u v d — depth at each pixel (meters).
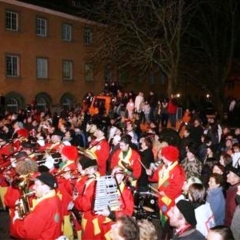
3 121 18.12
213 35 34.06
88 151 9.87
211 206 6.18
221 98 32.91
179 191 6.91
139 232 3.84
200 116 20.81
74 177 6.60
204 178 8.05
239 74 46.53
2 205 9.62
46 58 33.25
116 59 28.69
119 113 22.78
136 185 8.34
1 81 29.67
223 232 3.78
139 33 27.70
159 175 7.37
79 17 35.66
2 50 29.67
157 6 29.19
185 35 33.84
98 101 24.38
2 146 10.76
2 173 8.61
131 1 27.03
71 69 35.69
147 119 21.89
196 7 29.55
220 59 34.47
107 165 10.80
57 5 33.69
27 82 31.66
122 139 8.74
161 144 9.28
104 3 28.78
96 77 38.00
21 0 30.53
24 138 11.71
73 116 20.69
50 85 33.66
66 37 35.25
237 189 5.93
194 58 34.56
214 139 14.14
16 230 5.06
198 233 4.35
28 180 5.80
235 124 28.11
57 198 5.13
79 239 6.88
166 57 27.38
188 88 44.97
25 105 31.34
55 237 4.98
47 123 16.38
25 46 31.41
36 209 4.95
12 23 30.48
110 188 5.83
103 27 30.41
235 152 10.17
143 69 30.84
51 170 7.45
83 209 5.91
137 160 8.66
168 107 21.72
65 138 13.17
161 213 7.28
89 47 37.09
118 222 3.86
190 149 8.49
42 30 33.00
